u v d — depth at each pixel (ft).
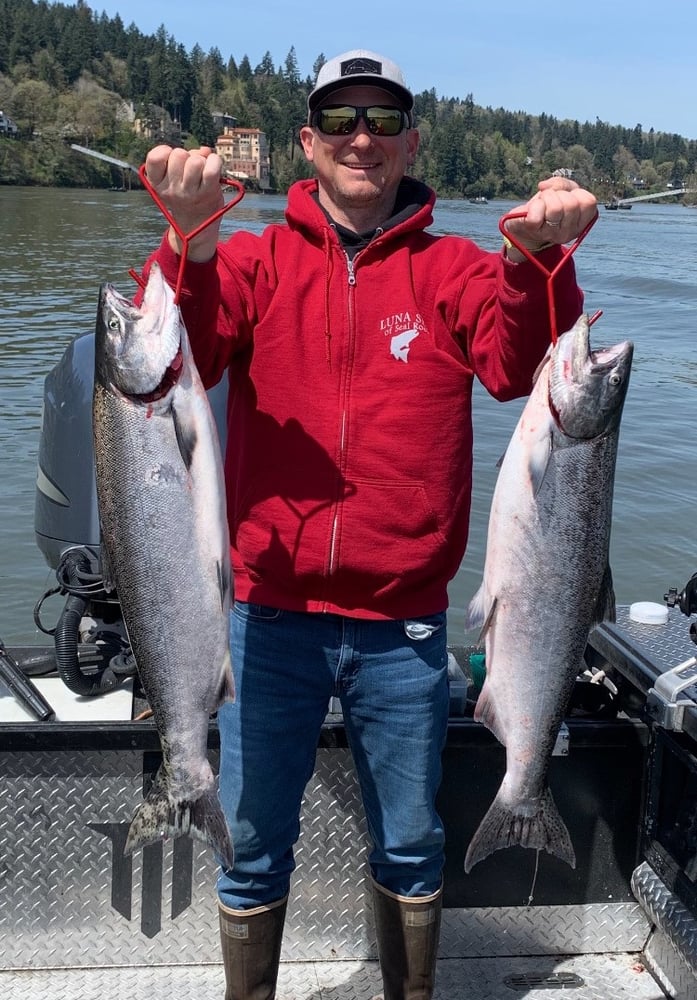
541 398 6.89
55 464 11.75
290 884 9.23
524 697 7.34
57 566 11.87
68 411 11.63
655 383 44.96
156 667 7.07
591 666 10.45
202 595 6.97
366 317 7.54
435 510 7.60
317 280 7.63
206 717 7.22
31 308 64.23
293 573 7.59
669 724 8.40
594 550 7.09
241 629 7.88
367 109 7.52
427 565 7.65
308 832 9.20
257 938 8.14
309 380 7.54
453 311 7.64
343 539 7.49
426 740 7.92
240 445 7.86
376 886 8.36
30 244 111.55
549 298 6.66
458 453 7.73
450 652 11.27
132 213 174.70
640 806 9.31
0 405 35.83
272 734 7.86
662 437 33.88
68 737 8.61
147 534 6.87
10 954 9.00
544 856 9.42
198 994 8.91
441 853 8.34
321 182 8.00
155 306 6.66
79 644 11.07
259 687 7.83
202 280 6.88
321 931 9.37
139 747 8.68
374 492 7.48
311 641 7.74
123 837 8.87
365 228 8.00
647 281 97.14
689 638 9.61
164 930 9.11
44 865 8.88
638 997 9.18
